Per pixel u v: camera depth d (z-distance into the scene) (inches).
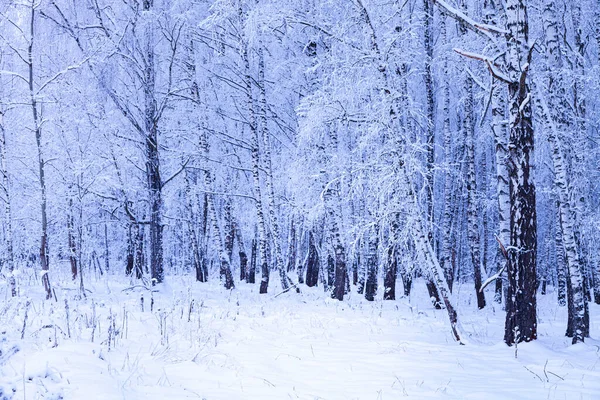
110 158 793.6
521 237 351.9
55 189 775.1
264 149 746.2
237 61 860.0
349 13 558.3
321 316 498.0
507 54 373.7
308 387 239.6
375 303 656.4
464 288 1058.1
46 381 199.2
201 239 1288.1
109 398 189.5
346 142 725.9
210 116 856.3
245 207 1020.5
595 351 328.2
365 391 231.1
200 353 298.8
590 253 609.9
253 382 245.3
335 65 508.1
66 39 697.6
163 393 212.7
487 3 515.8
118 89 745.0
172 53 797.2
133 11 698.2
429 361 298.2
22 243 997.8
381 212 479.5
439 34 816.3
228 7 708.7
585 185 562.3
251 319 453.4
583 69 608.7
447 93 742.5
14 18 606.2
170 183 984.9
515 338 345.1
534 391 225.5
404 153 454.9
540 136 521.3
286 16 552.4
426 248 406.3
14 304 372.8
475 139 848.3
